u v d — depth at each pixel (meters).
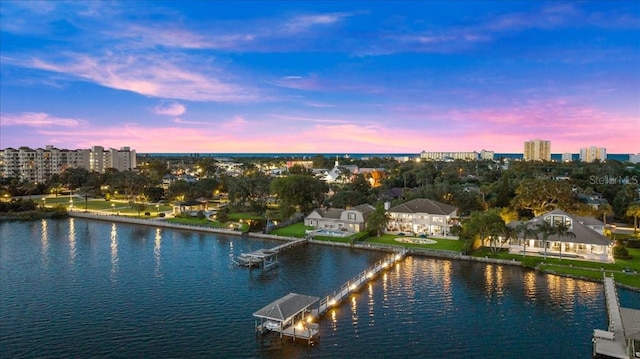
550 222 99.19
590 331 59.00
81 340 56.56
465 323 61.66
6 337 57.44
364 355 52.56
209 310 66.88
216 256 101.94
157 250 108.31
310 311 64.50
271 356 52.31
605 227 109.88
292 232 127.56
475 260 94.75
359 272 87.31
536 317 63.62
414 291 75.12
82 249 109.06
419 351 53.59
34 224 149.12
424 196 158.88
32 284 79.38
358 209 131.50
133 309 67.19
